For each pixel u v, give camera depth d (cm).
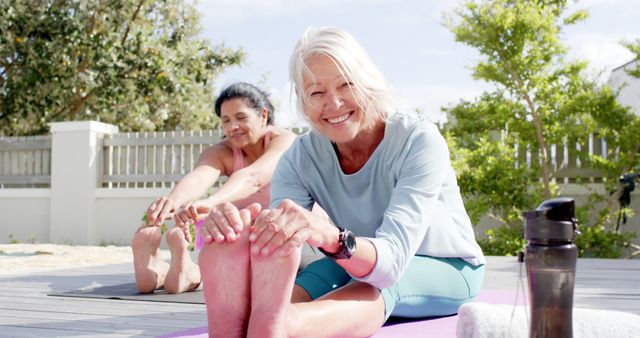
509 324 145
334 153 194
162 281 308
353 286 171
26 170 988
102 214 920
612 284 339
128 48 1117
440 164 183
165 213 260
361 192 194
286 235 138
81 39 1107
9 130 1267
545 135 747
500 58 763
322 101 174
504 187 705
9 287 345
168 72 1132
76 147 928
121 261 603
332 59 170
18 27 1108
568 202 113
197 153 898
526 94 751
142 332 210
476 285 208
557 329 112
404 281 186
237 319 145
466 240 206
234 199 273
